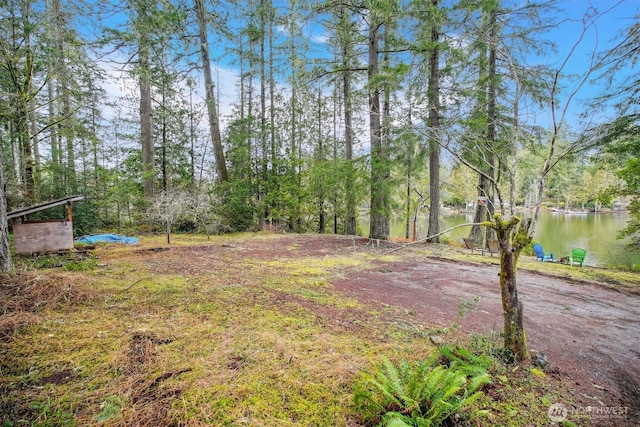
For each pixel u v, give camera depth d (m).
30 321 2.87
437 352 2.49
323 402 1.98
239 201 13.37
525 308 4.31
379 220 10.75
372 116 9.94
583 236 16.92
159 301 3.75
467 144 3.18
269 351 2.62
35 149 10.28
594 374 2.54
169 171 14.17
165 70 11.81
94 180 11.98
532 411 1.99
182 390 2.04
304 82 10.70
